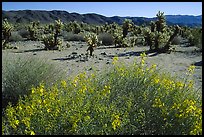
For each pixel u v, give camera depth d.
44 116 4.38
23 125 4.41
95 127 4.30
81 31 37.38
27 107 4.44
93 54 16.09
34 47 21.20
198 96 5.76
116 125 4.25
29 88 6.87
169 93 5.08
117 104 5.01
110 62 13.78
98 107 4.47
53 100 4.62
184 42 26.94
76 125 4.20
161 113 4.71
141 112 4.70
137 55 16.78
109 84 5.48
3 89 6.97
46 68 7.39
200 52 18.56
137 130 4.65
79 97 4.72
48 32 36.09
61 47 19.97
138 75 5.67
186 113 4.50
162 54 17.50
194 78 10.61
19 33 30.81
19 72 7.03
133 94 5.30
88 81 5.69
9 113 4.48
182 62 14.58
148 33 22.22
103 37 24.69
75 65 12.92
